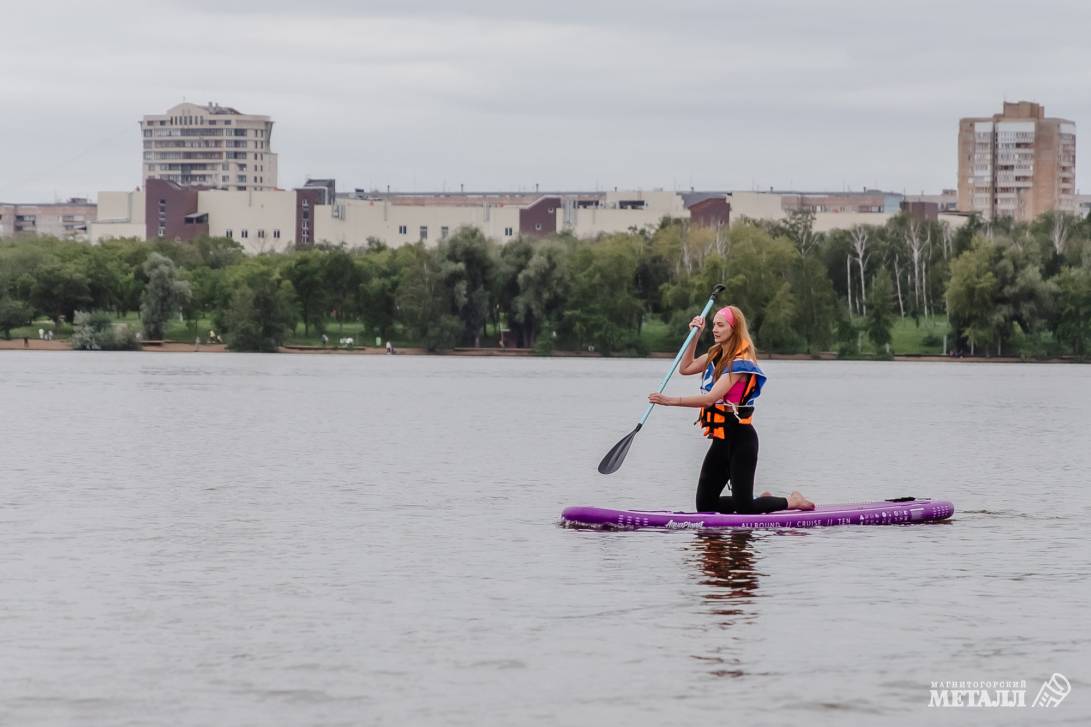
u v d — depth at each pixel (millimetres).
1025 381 126562
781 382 123250
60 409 70062
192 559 24453
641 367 156625
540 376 128375
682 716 15484
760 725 15211
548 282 190875
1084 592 21828
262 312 190625
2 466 40531
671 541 26562
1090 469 42750
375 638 18656
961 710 15750
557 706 15781
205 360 159750
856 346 191125
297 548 25734
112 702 15797
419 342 191750
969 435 58344
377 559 24562
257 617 19828
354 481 37438
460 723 15203
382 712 15539
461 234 193125
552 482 37719
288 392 91938
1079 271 186750
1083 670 17281
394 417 67375
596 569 23625
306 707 15688
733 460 28266
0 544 25938
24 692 16156
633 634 18938
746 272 184125
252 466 41344
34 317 194125
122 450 46438
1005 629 19312
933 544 26422
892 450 50156
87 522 28844
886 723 15320
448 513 30766
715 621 19719
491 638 18703
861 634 18984
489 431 58344
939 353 197000
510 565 24000
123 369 129625
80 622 19438
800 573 23328
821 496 35406
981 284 182625
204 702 15836
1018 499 34406
